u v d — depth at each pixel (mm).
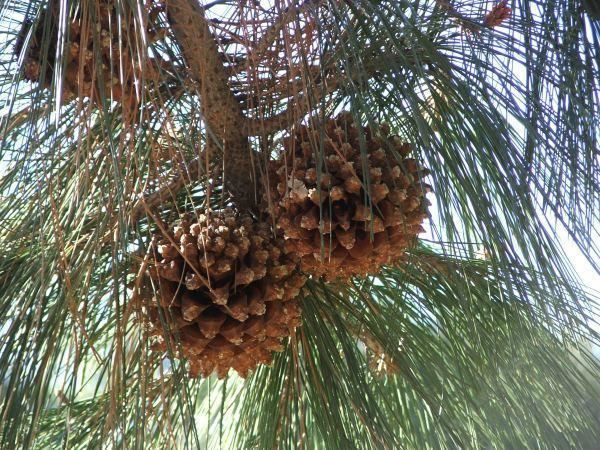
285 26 629
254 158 742
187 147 742
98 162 651
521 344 721
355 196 678
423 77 615
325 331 779
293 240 692
